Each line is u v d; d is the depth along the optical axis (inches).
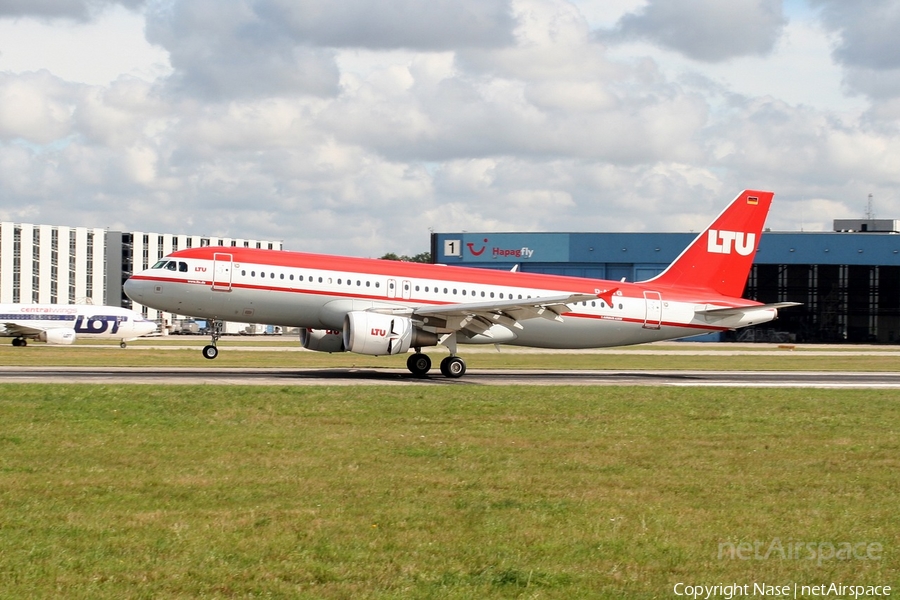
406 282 2918.3
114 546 875.4
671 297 3230.8
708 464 1374.3
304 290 2834.6
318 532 938.7
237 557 849.5
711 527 1004.6
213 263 2810.0
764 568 872.3
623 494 1151.6
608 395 2253.9
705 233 3326.8
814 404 2176.4
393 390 2231.8
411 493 1125.1
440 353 4938.5
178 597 746.2
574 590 788.6
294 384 2400.3
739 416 1919.3
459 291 2974.9
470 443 1496.1
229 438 1485.0
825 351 6668.3
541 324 3080.7
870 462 1422.2
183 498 1073.5
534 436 1587.1
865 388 2773.1
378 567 832.3
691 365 4205.2
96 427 1552.7
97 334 5994.1
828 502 1141.1
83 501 1048.8
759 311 3277.6
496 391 2274.9
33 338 5836.6
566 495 1139.3
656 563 873.5
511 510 1050.7
